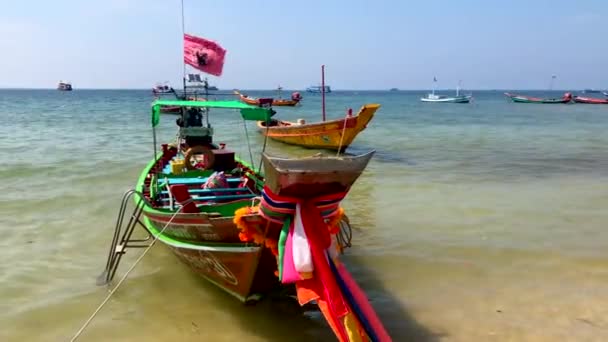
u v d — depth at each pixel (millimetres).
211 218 6332
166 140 23734
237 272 6559
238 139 26391
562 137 27641
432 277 7980
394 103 87812
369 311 5785
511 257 8711
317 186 5629
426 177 15570
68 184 14117
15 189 13484
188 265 7766
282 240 5746
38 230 10219
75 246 9383
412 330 6477
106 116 40562
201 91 12000
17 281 7844
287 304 7180
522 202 12289
